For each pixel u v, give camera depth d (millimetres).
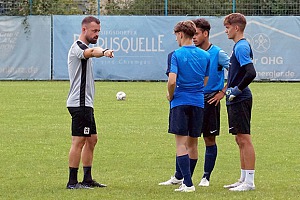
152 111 42031
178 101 19906
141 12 70125
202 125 21250
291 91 57125
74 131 20516
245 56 20016
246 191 20109
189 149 21578
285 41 67688
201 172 24297
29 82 66188
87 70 20547
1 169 24297
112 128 34781
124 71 68375
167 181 21719
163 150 28562
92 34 20781
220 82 21922
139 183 21797
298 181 22156
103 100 48438
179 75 19891
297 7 68625
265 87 61469
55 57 68250
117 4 70562
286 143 30547
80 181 22000
